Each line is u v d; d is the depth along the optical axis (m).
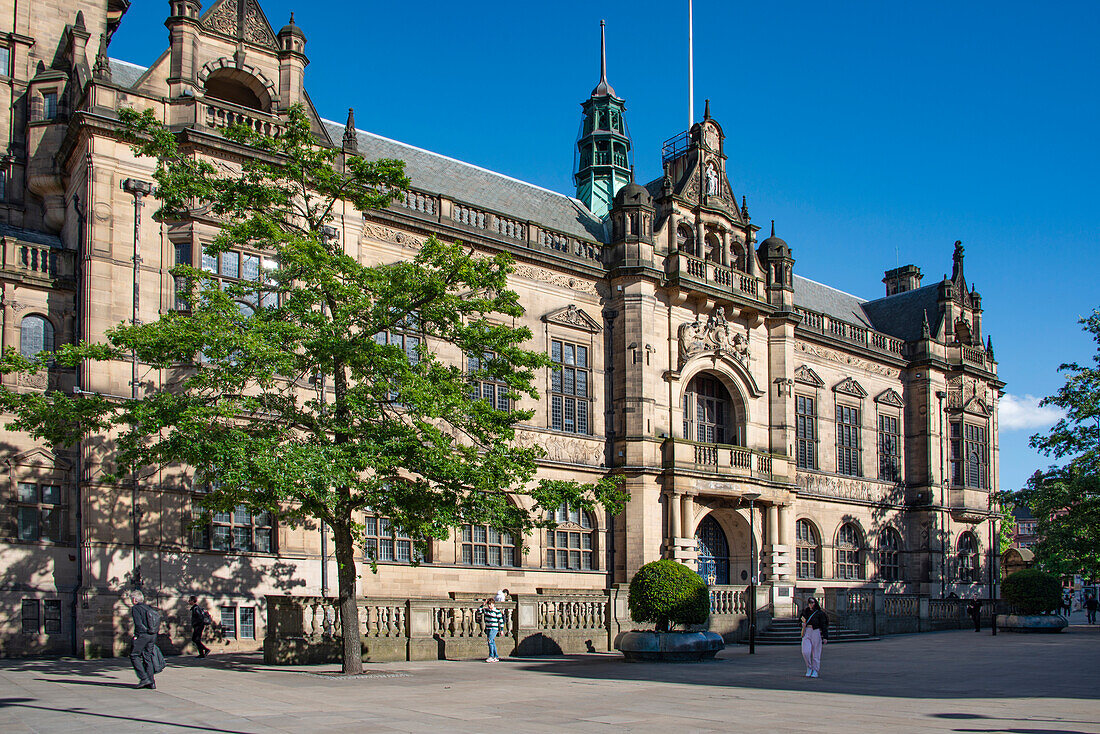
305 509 27.08
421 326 28.97
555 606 37.09
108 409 26.02
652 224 49.22
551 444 44.38
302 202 37.28
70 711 18.91
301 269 27.45
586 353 46.84
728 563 51.47
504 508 28.39
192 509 34.25
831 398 59.12
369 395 27.44
